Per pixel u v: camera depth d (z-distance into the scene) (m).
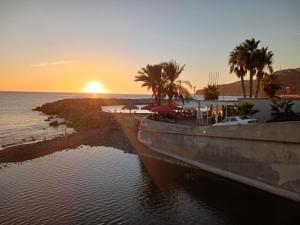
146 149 38.44
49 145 42.28
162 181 27.02
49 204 22.05
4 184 26.31
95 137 46.91
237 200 22.66
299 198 20.28
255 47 46.34
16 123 76.19
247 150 24.33
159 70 54.97
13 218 19.86
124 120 54.56
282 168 21.47
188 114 50.41
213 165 28.03
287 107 33.19
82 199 23.00
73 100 135.75
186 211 21.12
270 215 20.31
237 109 36.78
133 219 19.89
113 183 26.59
